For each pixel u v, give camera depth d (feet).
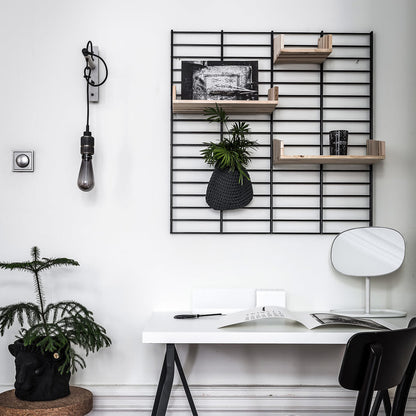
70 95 7.77
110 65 7.79
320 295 7.77
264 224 7.78
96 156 7.76
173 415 7.68
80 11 7.79
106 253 7.75
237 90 7.66
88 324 6.73
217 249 7.78
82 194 7.76
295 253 7.79
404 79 7.80
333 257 7.65
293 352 7.77
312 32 7.84
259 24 7.85
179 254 7.77
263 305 7.28
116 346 7.72
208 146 7.64
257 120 7.81
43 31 7.77
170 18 7.83
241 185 7.50
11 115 7.73
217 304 7.48
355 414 4.85
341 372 4.85
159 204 7.77
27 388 6.46
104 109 7.78
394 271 7.47
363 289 7.77
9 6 7.75
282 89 7.85
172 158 7.75
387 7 7.82
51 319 7.66
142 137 7.79
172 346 6.21
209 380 7.75
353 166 7.78
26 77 7.75
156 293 7.76
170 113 7.80
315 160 7.36
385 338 4.81
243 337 6.12
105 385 7.71
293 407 7.72
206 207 7.79
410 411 7.75
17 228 7.72
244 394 7.72
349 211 7.80
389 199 7.84
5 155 7.73
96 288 7.75
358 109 7.83
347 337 6.13
